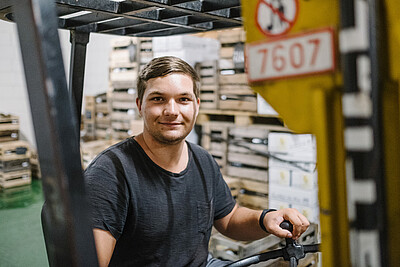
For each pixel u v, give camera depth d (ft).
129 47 15.55
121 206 5.14
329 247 1.88
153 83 5.38
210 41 13.98
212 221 6.20
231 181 11.21
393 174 1.83
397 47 1.79
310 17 1.83
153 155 5.51
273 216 5.70
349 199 1.70
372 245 1.69
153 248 5.39
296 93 1.91
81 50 6.03
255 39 2.05
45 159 1.89
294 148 10.02
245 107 11.94
